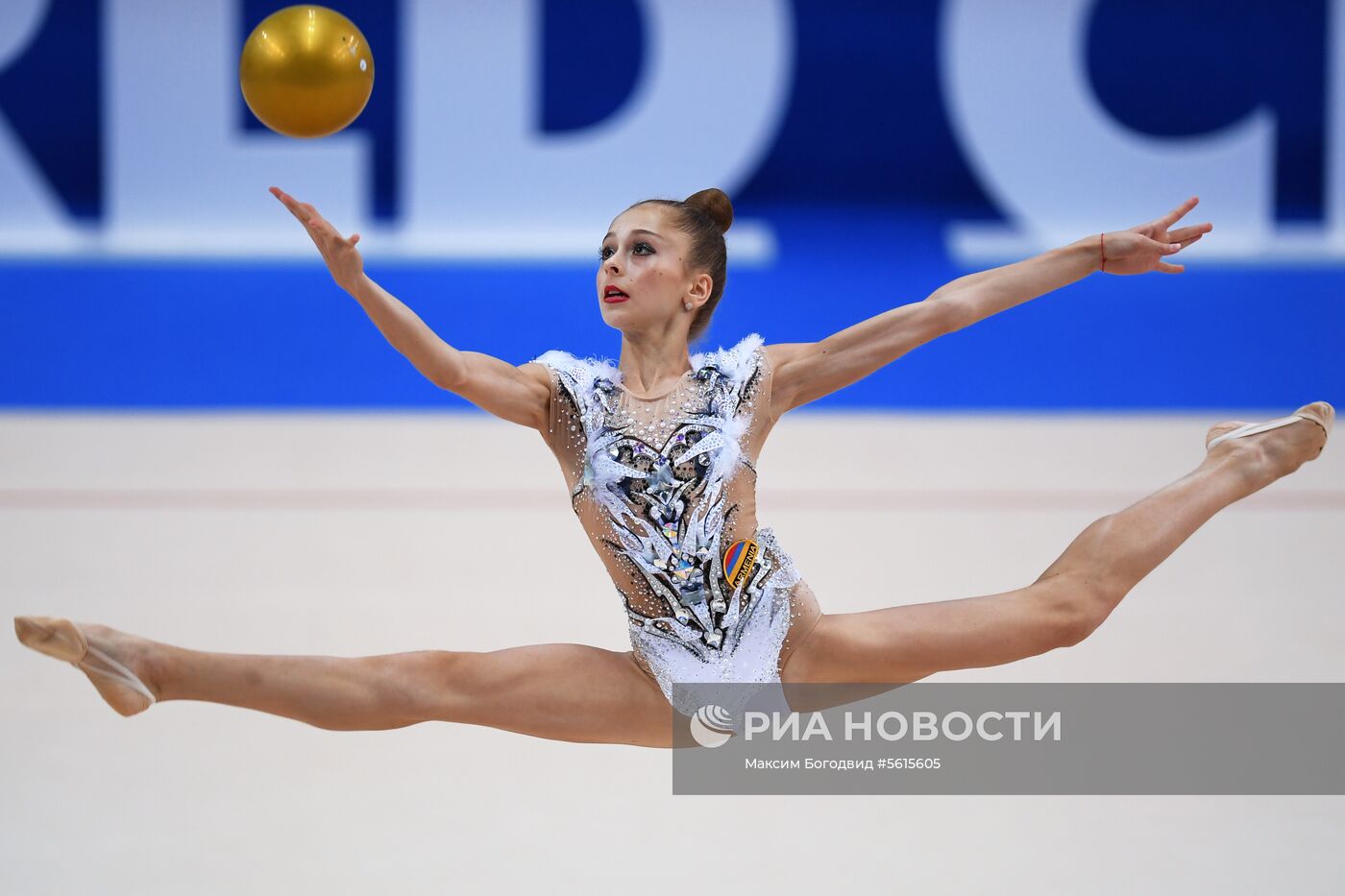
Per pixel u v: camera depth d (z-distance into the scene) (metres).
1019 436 30.84
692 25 33.75
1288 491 26.48
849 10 33.78
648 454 11.30
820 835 13.10
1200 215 34.16
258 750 14.98
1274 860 12.36
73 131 33.28
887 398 33.97
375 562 21.48
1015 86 34.03
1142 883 11.98
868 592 19.64
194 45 33.22
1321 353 33.59
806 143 33.94
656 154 33.84
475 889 11.87
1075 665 17.03
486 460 28.73
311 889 11.80
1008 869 12.29
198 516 24.06
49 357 33.22
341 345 33.53
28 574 20.44
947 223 34.09
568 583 20.58
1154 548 11.86
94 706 15.99
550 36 33.56
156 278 33.41
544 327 33.19
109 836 12.73
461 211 33.62
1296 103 34.00
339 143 33.50
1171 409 33.62
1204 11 33.84
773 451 29.22
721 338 33.25
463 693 10.94
